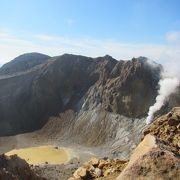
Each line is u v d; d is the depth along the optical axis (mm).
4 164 23797
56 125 173000
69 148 142500
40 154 131750
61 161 119188
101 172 22984
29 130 171750
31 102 187250
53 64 198375
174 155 14586
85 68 198875
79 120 169875
